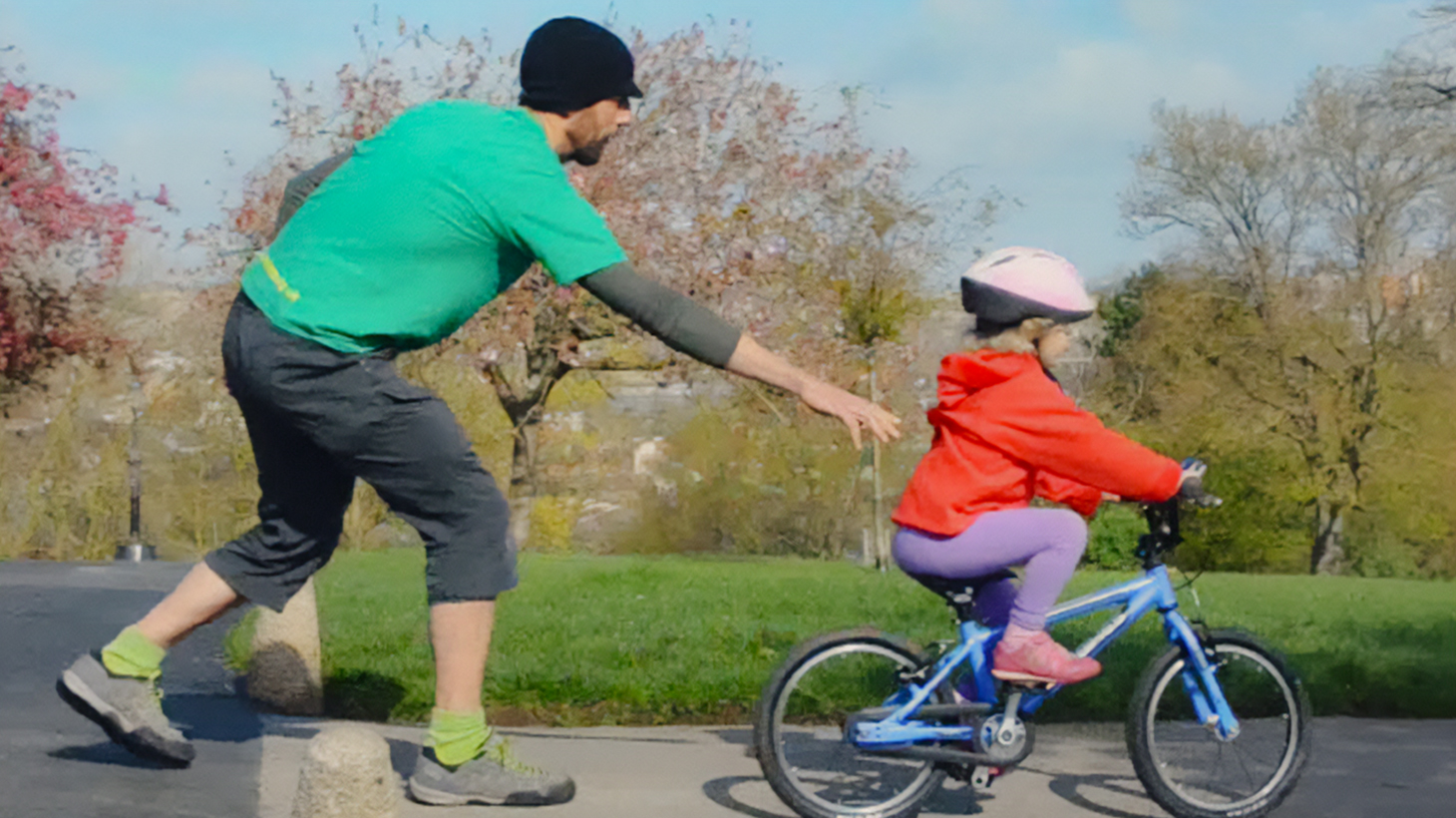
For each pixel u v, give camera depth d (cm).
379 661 614
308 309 350
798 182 2241
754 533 3197
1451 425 3441
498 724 533
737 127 2250
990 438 367
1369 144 3294
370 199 349
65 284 2495
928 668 378
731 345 348
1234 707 399
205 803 347
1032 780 431
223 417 3055
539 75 366
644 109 2238
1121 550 2206
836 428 2548
